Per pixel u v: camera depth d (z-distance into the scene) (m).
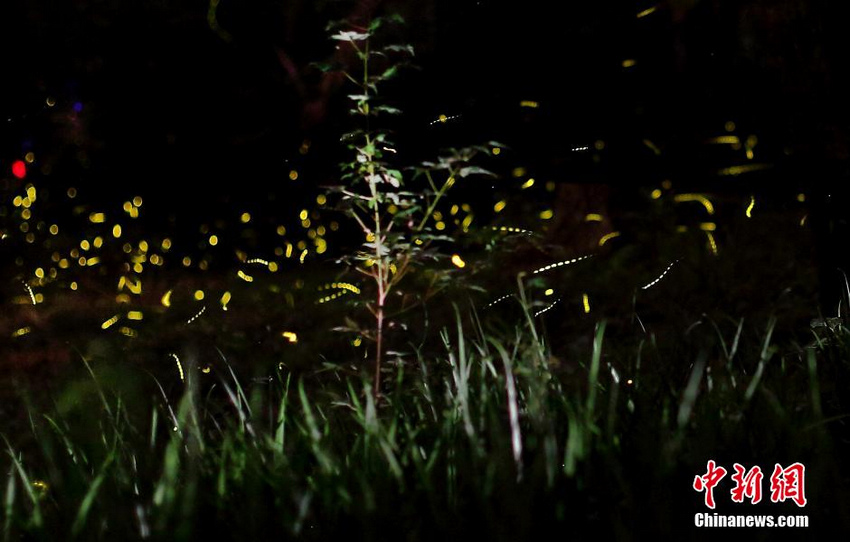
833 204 5.79
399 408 3.90
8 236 15.81
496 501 2.92
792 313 7.65
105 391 4.50
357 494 3.08
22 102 15.00
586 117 11.82
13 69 14.56
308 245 17.20
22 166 15.27
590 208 13.28
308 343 9.04
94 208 17.34
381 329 4.86
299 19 12.29
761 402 3.55
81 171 16.58
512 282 11.07
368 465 3.26
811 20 6.15
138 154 15.83
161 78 14.46
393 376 5.00
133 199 17.06
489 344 4.93
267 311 11.62
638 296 9.55
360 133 4.89
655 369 4.50
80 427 3.93
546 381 3.68
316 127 13.21
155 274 16.75
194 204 17.38
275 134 14.52
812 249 10.52
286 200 17.08
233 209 17.45
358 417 3.59
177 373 7.76
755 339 6.36
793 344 4.99
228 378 7.48
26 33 14.23
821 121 5.95
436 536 2.86
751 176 12.34
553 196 14.88
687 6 9.98
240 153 15.48
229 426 3.82
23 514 3.64
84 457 3.81
